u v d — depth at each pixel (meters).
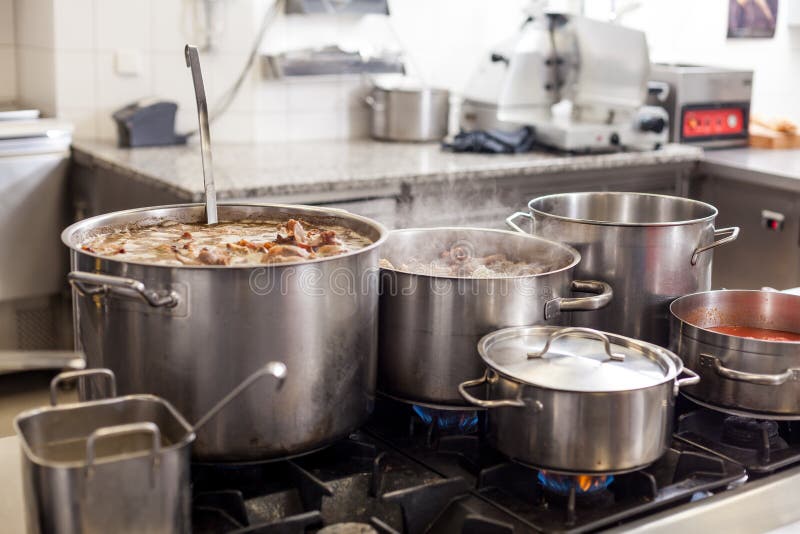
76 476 0.90
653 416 1.15
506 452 1.19
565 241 1.58
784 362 1.31
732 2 5.29
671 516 1.16
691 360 1.39
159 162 3.52
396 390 1.40
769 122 4.64
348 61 4.24
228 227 1.59
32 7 3.97
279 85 4.25
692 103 4.35
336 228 1.59
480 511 1.15
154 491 0.94
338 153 3.97
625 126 3.96
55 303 3.91
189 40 4.04
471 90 4.23
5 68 4.19
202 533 1.10
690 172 4.22
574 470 1.14
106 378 1.20
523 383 1.15
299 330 1.17
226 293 1.13
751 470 1.30
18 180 3.63
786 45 5.50
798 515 1.30
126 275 1.15
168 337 1.15
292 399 1.19
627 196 1.89
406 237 1.59
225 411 1.17
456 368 1.35
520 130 4.04
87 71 3.91
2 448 1.36
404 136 4.32
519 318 1.34
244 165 3.56
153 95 4.05
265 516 1.16
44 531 0.93
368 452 1.29
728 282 4.22
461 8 4.64
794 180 3.74
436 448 1.34
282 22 4.19
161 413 1.06
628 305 1.57
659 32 5.12
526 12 3.97
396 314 1.37
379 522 1.12
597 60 3.95
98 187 3.68
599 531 1.14
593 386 1.15
